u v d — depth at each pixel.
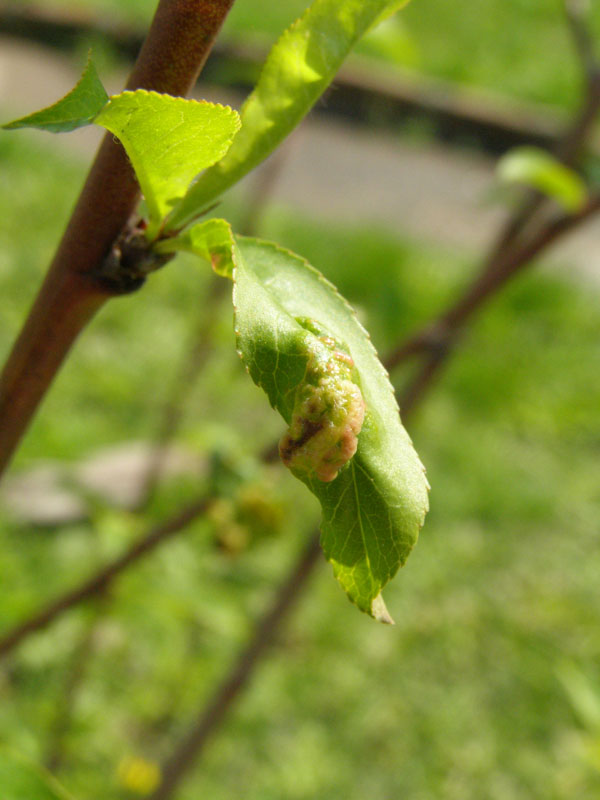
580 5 0.41
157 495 0.65
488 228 1.68
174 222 0.16
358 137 1.90
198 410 1.01
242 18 1.92
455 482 1.04
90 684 0.70
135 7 2.04
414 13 2.31
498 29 2.31
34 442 0.91
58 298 0.16
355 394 0.15
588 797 0.74
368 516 0.15
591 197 0.35
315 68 0.17
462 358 1.21
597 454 1.15
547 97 2.04
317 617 0.83
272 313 0.15
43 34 1.92
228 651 0.75
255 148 0.17
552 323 1.33
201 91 1.35
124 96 0.14
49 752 0.59
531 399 1.19
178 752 0.46
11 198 1.34
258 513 0.36
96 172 0.15
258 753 0.72
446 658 0.84
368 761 0.74
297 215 1.47
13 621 0.69
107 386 1.04
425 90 1.96
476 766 0.75
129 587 0.45
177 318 1.17
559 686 0.83
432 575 0.93
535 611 0.91
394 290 1.30
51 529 0.74
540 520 1.03
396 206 1.69
